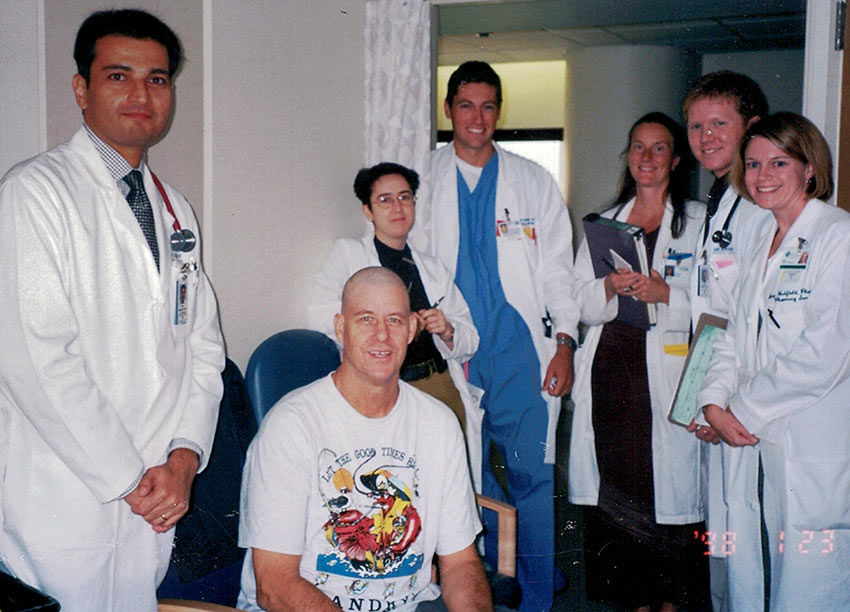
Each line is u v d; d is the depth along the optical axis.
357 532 1.67
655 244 2.87
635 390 2.86
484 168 2.95
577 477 3.00
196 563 1.78
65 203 1.56
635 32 5.05
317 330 2.68
